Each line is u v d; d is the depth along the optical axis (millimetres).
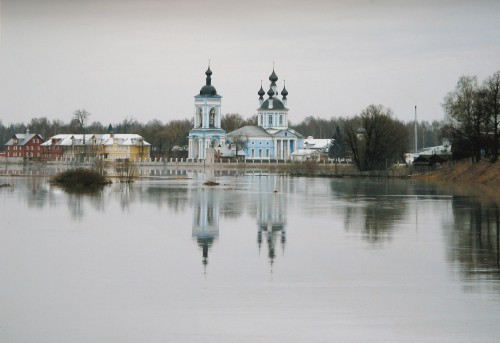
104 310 43312
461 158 192375
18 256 59781
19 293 47156
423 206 102688
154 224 81188
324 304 44500
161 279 51031
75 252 61688
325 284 49625
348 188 149500
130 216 89375
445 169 189250
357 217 88438
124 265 56031
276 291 47625
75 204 105062
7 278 51406
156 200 113875
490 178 162375
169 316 42156
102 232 74188
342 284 49562
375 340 38281
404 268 54844
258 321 41188
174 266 55656
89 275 52406
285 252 62000
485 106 165500
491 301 45000
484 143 175375
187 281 50438
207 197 121500
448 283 49688
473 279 50906
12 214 90875
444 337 38719
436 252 61656
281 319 41562
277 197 122125
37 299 45688
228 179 198000
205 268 54938
